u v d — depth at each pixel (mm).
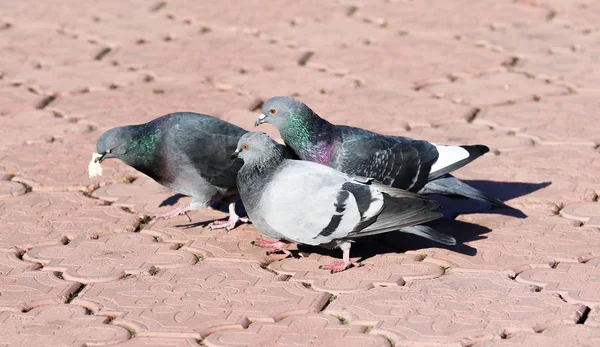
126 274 6566
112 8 13438
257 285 6332
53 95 10359
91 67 11172
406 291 6164
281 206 6383
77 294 6312
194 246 6992
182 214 7625
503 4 13086
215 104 9977
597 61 10820
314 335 5648
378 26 12391
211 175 7176
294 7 13289
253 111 9789
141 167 7293
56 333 5762
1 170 8453
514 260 6559
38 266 6695
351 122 9398
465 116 9453
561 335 5523
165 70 11031
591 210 7320
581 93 9961
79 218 7504
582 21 12195
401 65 10977
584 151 8492
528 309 5836
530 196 7641
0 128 9453
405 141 7176
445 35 11938
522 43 11508
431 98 10000
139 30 12453
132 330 5801
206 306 6047
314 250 6922
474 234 7031
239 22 12664
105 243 7059
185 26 12594
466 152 7121
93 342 5641
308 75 10766
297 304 6035
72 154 8789
